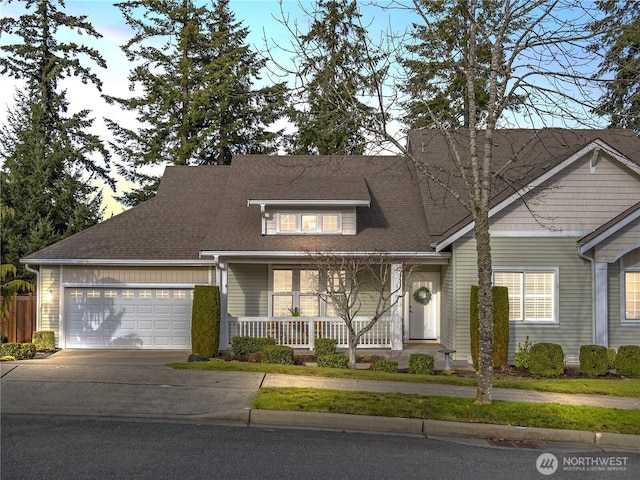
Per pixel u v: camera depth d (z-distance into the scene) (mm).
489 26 14484
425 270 21969
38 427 9898
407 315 21969
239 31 34375
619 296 18734
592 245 18188
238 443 9219
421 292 21844
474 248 19016
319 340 18516
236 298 21516
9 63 34125
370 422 10617
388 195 23281
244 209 22406
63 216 29922
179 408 11180
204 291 18453
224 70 32094
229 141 33500
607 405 12133
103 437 9359
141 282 20953
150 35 34469
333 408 11000
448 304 19906
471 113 11961
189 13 34438
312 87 12844
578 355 18703
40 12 34656
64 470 7738
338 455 8766
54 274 20891
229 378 13312
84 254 20625
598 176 18781
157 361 17500
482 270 11570
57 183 30062
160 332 20984
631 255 18797
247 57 33031
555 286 18750
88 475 7559
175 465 8047
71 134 34688
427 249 19672
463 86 21438
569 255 18812
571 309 18766
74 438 9258
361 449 9141
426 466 8406
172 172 25453
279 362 16609
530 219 18828
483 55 15688
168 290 21094
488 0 12734
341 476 7820
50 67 34500
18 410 10914
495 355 17562
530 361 16734
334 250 19391
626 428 10500
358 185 21453
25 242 27844
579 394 13195
